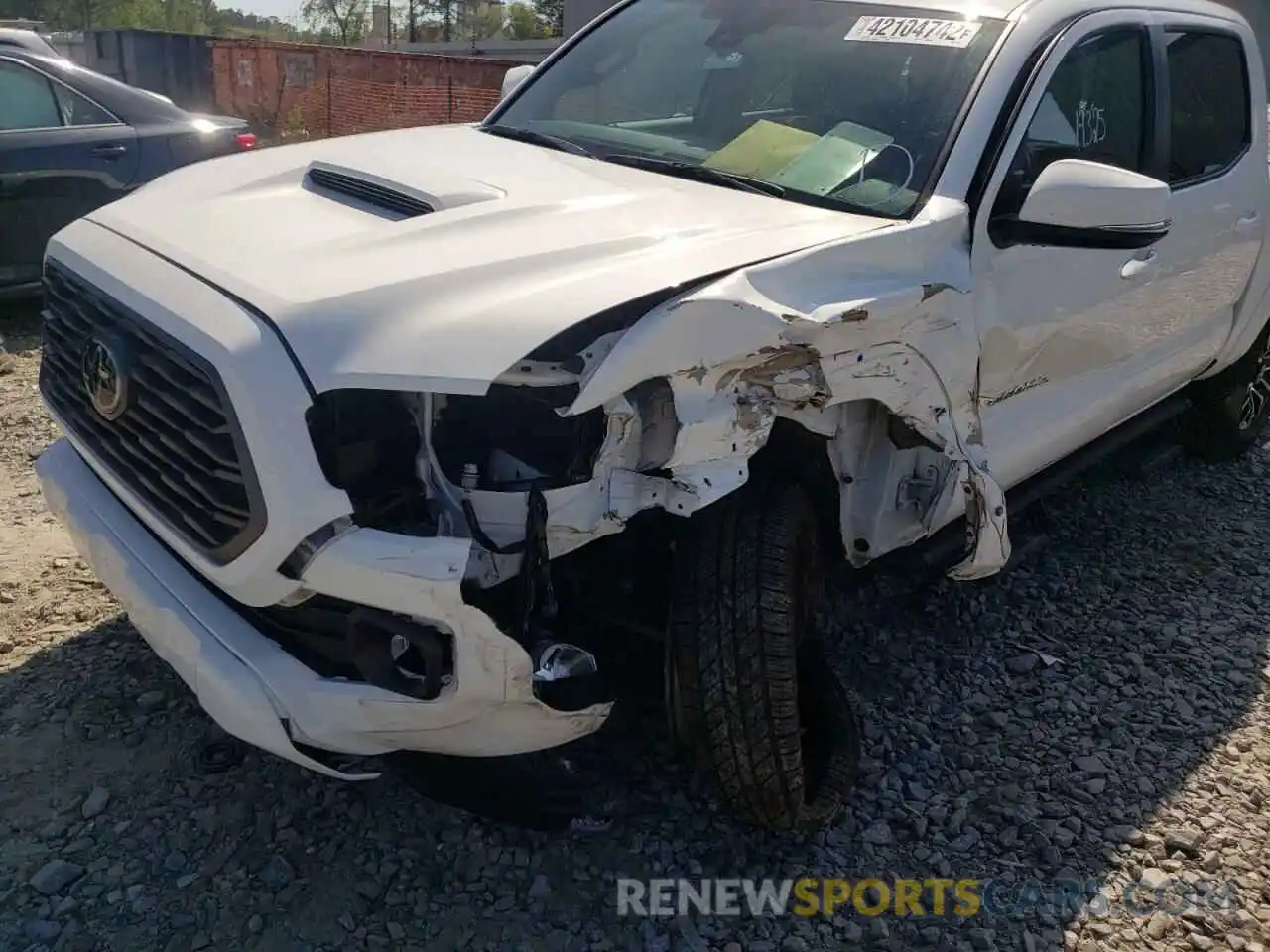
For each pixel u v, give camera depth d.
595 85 4.00
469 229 2.62
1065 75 3.58
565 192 2.94
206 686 2.38
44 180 6.74
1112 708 3.69
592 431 2.35
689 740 2.76
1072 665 3.91
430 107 16.94
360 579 2.18
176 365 2.36
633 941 2.63
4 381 5.90
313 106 19.34
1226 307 4.89
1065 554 4.73
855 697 3.61
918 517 3.23
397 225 2.64
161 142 7.18
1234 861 3.05
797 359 2.52
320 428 2.22
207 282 2.46
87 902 2.60
